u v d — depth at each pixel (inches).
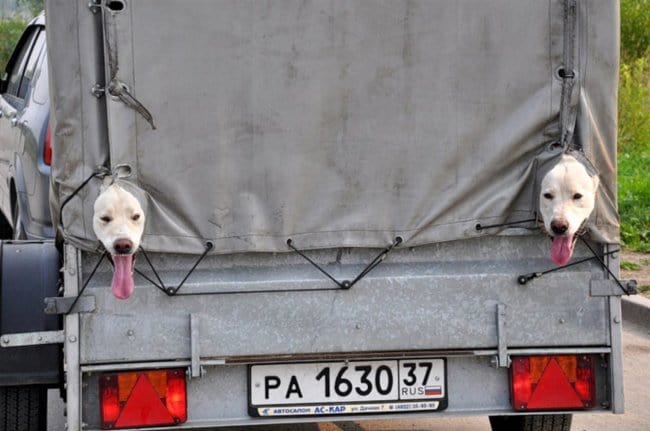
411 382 292.7
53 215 285.9
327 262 288.8
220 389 287.6
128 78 276.1
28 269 302.0
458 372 294.4
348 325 287.6
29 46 532.1
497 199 291.4
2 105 551.2
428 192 289.3
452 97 288.8
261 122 282.7
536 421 326.3
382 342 288.2
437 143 288.8
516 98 290.7
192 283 282.8
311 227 286.0
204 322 283.1
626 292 293.1
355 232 287.6
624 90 958.4
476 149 290.5
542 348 292.7
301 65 282.8
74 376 279.4
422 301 289.3
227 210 282.7
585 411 294.7
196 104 279.7
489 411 294.2
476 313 290.7
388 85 286.5
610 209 293.6
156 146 278.7
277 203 284.0
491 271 292.7
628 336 501.0
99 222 267.7
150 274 282.2
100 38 276.2
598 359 296.0
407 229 289.3
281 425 386.6
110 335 280.7
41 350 296.8
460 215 290.7
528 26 289.4
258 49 281.1
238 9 279.7
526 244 294.4
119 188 269.0
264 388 288.8
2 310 297.1
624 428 378.9
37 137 430.0
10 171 507.5
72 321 279.4
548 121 291.9
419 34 286.5
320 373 290.5
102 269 281.4
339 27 283.6
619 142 937.5
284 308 286.0
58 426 381.1
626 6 1066.1
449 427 381.4
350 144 286.4
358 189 287.3
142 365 281.4
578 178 278.1
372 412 291.9
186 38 278.2
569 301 293.1
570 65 290.7
